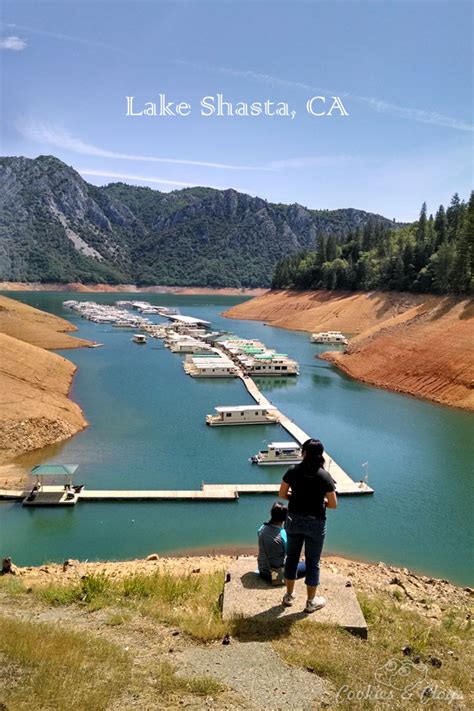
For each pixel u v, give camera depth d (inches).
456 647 457.4
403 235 7746.1
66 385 2758.4
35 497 1453.0
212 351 4220.0
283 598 443.8
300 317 6515.8
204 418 2362.2
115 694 332.8
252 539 1283.2
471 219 4104.3
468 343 2920.8
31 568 929.5
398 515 1440.7
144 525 1341.0
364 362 3555.6
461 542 1301.7
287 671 360.2
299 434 2126.0
